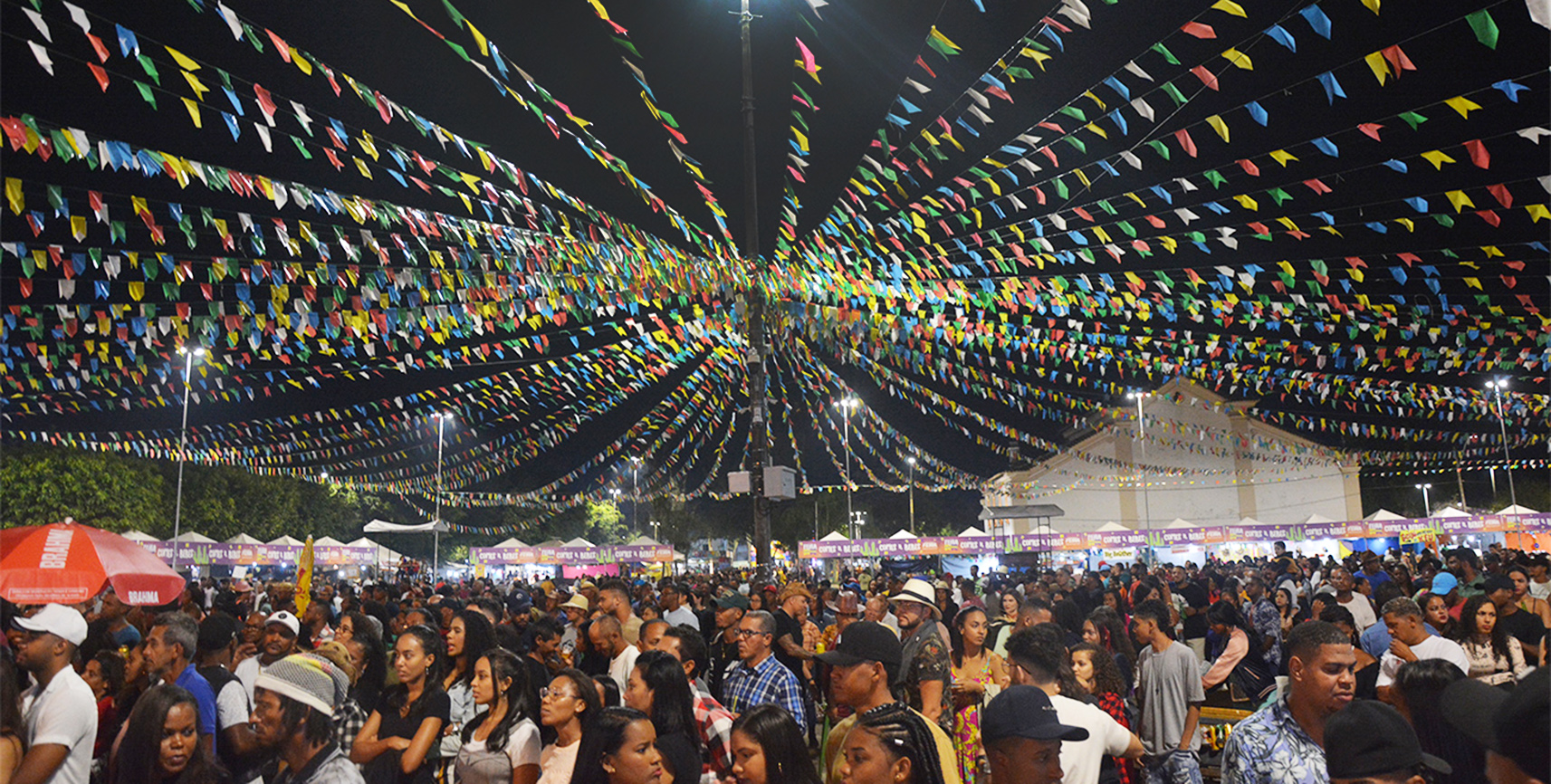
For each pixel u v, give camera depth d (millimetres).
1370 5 6152
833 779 3459
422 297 12055
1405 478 62000
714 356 20609
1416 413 28469
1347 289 13273
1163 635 6363
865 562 40438
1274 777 3596
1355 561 20406
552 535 57031
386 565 31172
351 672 6277
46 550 6844
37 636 4320
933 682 5293
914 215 12328
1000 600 12258
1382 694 5750
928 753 3145
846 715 5301
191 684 5008
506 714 4918
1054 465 44906
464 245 11750
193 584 17000
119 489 31453
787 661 8930
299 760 4238
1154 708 6297
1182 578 21266
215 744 5145
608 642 7289
